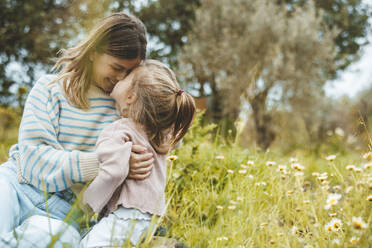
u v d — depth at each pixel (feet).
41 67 23.25
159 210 4.73
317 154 14.53
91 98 5.20
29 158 4.53
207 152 9.27
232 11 32.48
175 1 37.86
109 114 5.26
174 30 37.76
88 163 4.50
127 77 5.06
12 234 3.95
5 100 22.95
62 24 20.74
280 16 31.12
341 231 4.62
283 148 18.66
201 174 7.61
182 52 35.37
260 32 29.66
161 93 4.85
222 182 7.55
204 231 5.33
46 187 4.49
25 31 22.81
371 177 5.26
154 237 4.61
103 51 4.91
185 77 33.55
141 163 4.66
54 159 4.50
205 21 33.55
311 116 26.91
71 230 4.22
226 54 30.53
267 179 8.15
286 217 6.03
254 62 29.27
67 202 4.71
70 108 5.03
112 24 4.91
